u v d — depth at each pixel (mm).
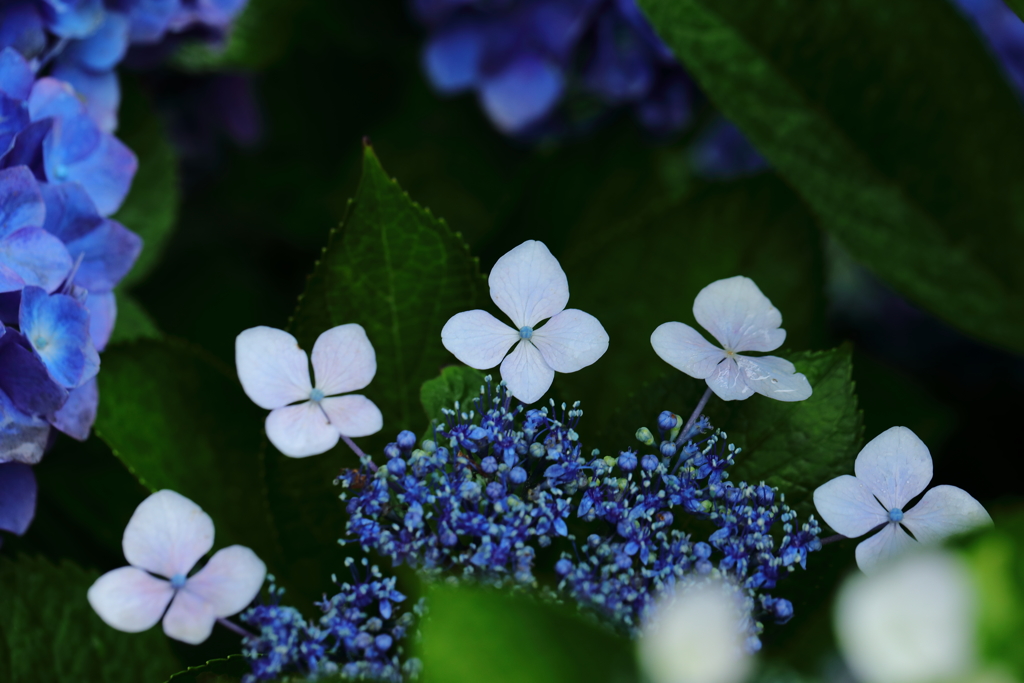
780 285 775
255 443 751
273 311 905
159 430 745
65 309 715
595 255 778
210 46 838
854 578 656
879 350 950
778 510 697
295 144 936
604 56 840
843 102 776
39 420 722
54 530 790
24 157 738
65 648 742
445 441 692
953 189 780
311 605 728
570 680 646
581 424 760
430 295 720
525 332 688
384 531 676
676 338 694
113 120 789
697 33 769
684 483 680
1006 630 624
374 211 711
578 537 704
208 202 934
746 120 775
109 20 785
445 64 854
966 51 767
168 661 746
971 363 914
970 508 681
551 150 865
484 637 646
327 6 880
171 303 897
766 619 696
